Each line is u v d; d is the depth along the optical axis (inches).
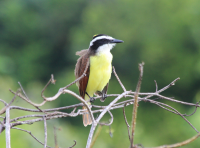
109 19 911.7
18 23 1083.9
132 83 836.0
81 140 545.3
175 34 817.5
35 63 1053.2
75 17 1122.0
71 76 833.5
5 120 129.2
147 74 821.2
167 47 813.9
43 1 1157.1
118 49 847.1
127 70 852.6
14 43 1091.3
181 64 802.2
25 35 1098.7
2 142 306.2
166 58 812.0
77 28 1078.4
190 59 796.0
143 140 589.6
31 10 1142.3
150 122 693.3
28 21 1092.5
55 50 1093.1
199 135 102.4
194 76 788.6
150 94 160.1
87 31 935.7
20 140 335.3
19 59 1040.2
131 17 877.8
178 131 642.8
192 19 816.3
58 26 1119.0
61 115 139.8
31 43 1098.1
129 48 845.2
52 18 1122.7
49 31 1115.9
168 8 847.1
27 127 355.9
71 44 1040.2
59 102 731.4
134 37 842.8
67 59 1074.7
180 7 842.2
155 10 857.5
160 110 710.5
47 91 761.6
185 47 815.7
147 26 850.1
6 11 1077.8
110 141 467.2
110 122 140.9
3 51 1039.6
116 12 907.4
